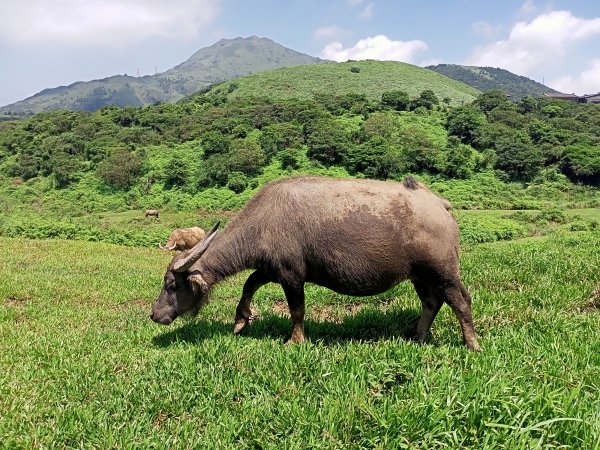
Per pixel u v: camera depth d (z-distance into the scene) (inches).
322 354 190.5
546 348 189.2
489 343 201.8
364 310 272.7
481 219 1616.6
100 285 395.5
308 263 219.0
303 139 2546.8
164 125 3061.0
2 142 2994.6
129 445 135.5
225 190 2210.9
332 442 132.1
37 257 569.9
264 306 312.2
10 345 226.8
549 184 2233.0
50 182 2459.4
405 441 127.1
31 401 166.1
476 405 133.2
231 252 235.8
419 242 205.5
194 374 180.4
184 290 245.6
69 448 139.4
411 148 2379.4
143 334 249.0
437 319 246.7
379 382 158.9
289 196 221.8
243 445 137.6
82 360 203.9
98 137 2886.3
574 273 305.9
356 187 217.8
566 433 125.6
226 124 2807.6
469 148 2546.8
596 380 158.6
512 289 294.2
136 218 1897.1
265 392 163.5
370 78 4751.5
